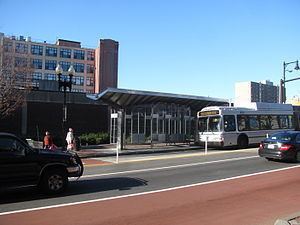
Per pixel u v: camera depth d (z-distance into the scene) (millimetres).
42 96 41031
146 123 38188
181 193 12453
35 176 12023
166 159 22812
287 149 20172
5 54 40500
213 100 37156
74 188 13398
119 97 31719
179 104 36938
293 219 8672
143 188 13344
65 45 134375
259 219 9289
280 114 34375
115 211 10086
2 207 10586
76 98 42406
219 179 15227
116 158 24688
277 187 13523
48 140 24625
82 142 36094
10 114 37188
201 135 31578
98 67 133750
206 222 9016
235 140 30750
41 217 9500
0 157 11539
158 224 8852
